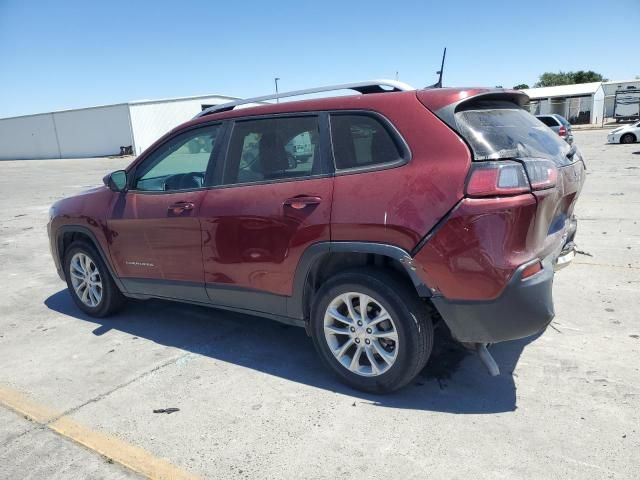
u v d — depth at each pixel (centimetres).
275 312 362
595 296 477
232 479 257
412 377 313
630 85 5756
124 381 364
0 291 607
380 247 298
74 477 263
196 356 400
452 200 278
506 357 368
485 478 247
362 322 321
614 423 284
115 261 451
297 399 329
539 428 284
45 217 1186
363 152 316
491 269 273
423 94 308
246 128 370
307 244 326
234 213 359
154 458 276
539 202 277
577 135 3712
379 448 274
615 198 992
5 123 5597
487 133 292
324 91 361
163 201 406
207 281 390
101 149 4819
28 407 334
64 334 459
